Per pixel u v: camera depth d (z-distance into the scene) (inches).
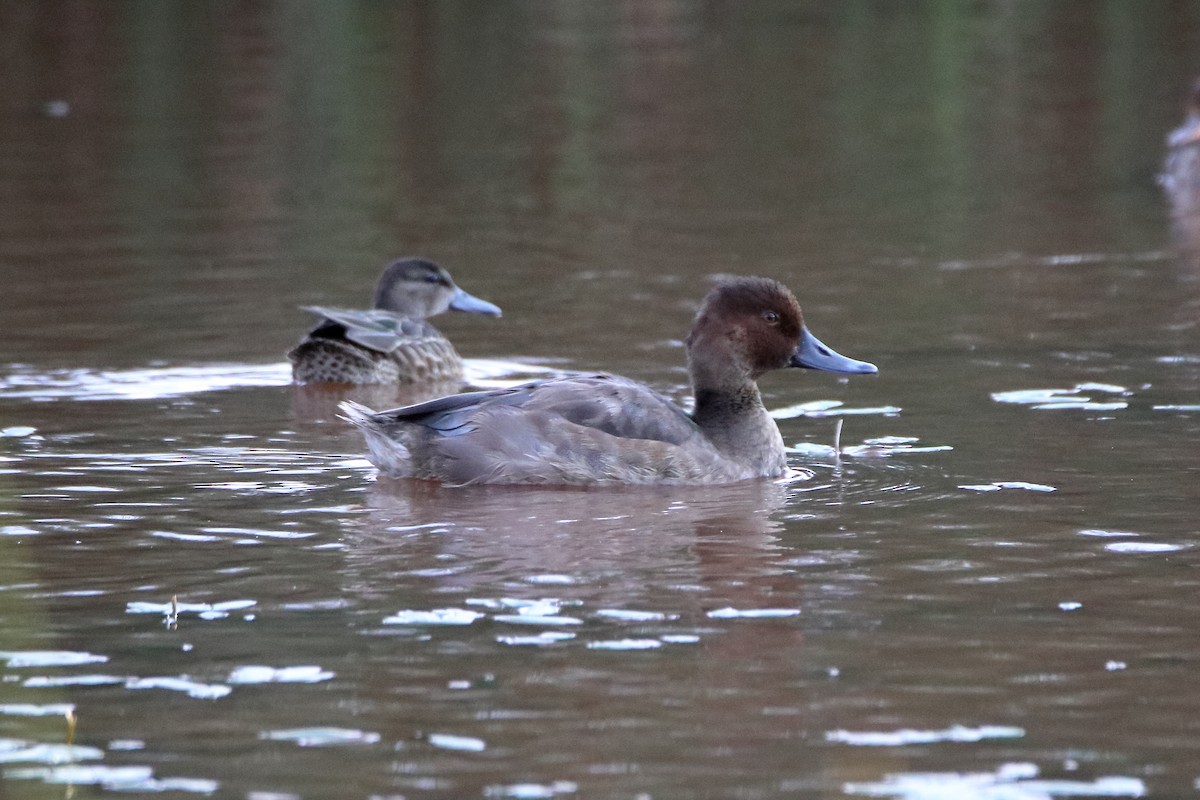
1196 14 1845.5
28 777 320.5
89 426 613.0
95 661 377.4
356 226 1058.7
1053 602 412.8
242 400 664.4
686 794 312.0
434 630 395.9
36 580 434.6
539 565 446.3
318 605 414.3
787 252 963.3
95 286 887.7
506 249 987.3
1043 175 1214.3
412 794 313.0
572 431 537.6
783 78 1574.8
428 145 1320.1
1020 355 712.4
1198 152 1190.9
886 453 569.3
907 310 811.4
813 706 350.3
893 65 1630.2
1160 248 961.5
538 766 323.6
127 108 1443.2
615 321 802.8
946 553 454.3
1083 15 1860.2
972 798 309.9
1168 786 314.7
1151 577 430.6
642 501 517.0
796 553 456.8
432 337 719.7
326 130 1368.1
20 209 1109.1
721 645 384.8
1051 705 350.3
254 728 341.4
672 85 1545.3
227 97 1480.1
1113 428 591.5
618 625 398.9
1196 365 685.3
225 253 979.3
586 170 1234.6
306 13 1820.9
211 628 398.6
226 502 512.7
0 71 1569.9
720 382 562.3
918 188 1169.4
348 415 551.5
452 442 540.1
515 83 1549.0
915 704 351.6
